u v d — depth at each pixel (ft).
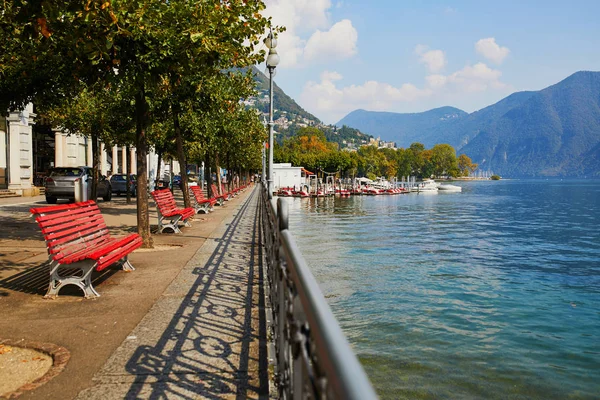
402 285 45.24
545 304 41.27
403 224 118.73
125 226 53.31
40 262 31.30
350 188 353.10
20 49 32.53
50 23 23.22
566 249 82.48
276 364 13.38
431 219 139.03
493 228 119.44
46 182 83.82
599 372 25.89
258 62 33.30
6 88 36.99
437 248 75.66
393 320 33.19
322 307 4.85
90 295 22.63
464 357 26.99
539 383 24.16
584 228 123.85
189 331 17.90
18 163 104.78
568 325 34.88
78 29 22.82
